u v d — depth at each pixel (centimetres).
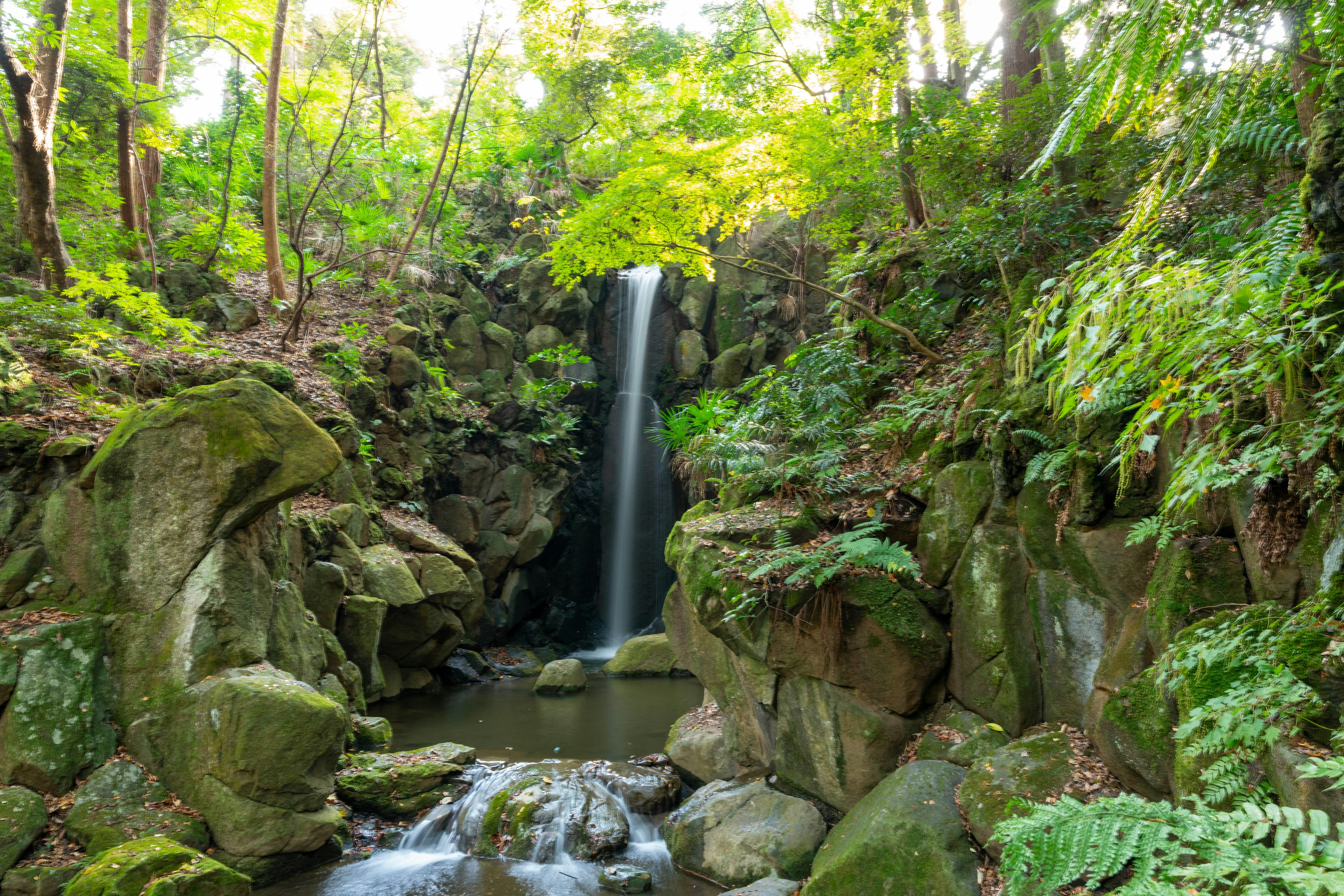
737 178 878
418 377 1437
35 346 893
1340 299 252
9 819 507
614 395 1875
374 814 671
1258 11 198
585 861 596
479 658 1346
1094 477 503
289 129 1844
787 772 622
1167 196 229
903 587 598
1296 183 482
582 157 2145
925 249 904
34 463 671
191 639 591
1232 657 337
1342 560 319
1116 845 217
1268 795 294
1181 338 250
